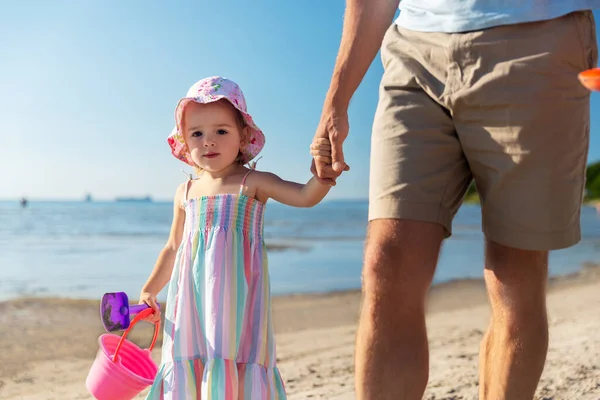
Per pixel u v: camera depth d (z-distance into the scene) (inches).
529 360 82.8
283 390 100.3
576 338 179.0
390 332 74.6
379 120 83.0
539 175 77.5
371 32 79.2
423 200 78.2
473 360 163.0
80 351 197.0
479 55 76.8
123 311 101.7
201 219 102.1
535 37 75.3
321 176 83.3
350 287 366.3
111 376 96.7
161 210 2785.4
